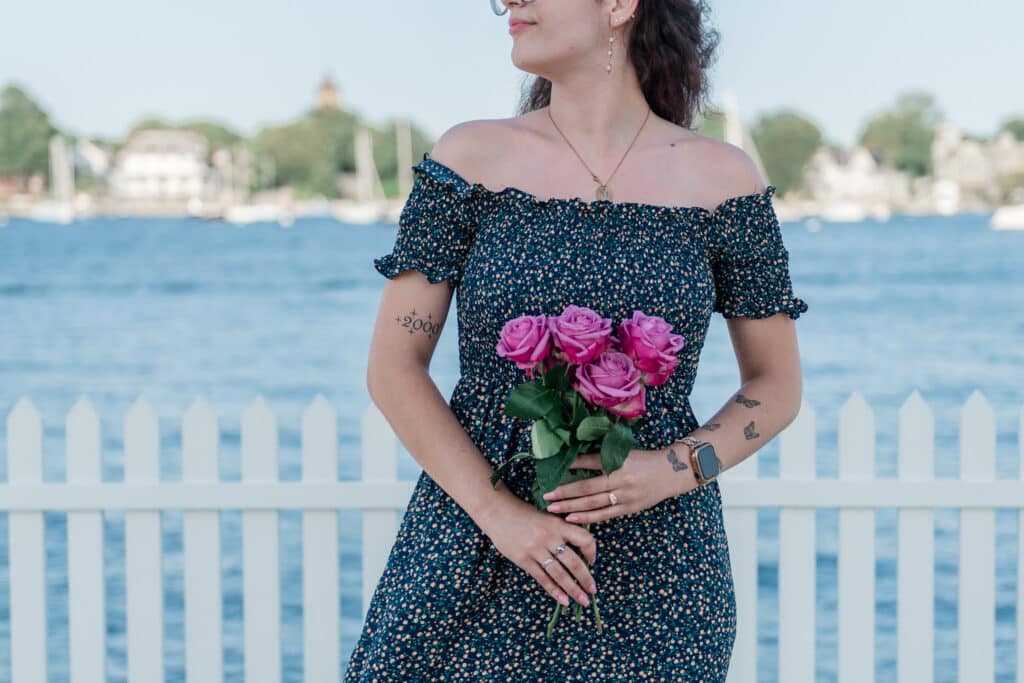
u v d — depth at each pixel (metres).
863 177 89.50
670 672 2.22
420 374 2.32
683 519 2.27
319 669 3.34
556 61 2.32
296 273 36.66
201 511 3.34
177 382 15.93
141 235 64.19
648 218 2.28
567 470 2.11
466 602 2.24
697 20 2.57
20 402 3.32
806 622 3.35
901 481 3.31
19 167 93.25
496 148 2.37
